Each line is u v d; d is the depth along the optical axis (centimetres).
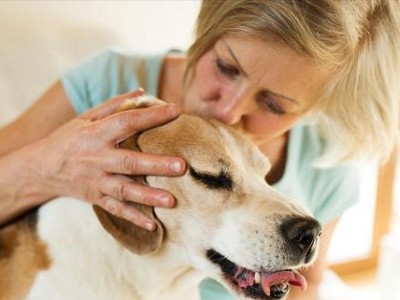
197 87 101
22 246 92
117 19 169
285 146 120
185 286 97
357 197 130
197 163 86
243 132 104
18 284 89
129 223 87
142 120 83
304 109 101
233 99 95
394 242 205
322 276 127
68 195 92
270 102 97
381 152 121
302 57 88
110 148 83
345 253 241
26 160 93
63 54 154
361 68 106
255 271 83
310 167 124
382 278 206
